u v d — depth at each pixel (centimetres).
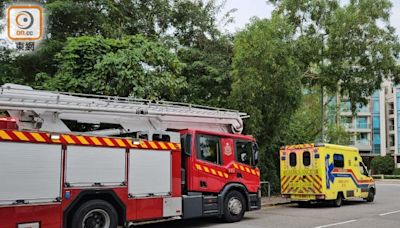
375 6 2152
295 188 1833
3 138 831
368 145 6600
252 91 1833
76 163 936
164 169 1121
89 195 959
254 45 1778
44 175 881
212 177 1255
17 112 983
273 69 1792
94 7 1778
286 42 1884
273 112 1922
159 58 1602
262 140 2012
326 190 1755
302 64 2120
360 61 2205
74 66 1472
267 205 1842
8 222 820
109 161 998
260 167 2172
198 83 2089
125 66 1472
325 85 2281
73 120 1062
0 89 965
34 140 874
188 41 2288
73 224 924
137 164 1057
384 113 6694
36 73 1625
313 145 1792
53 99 1012
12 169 836
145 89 1501
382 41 2173
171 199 1125
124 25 1959
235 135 1354
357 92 2238
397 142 6344
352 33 2161
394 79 2241
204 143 1261
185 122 1285
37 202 864
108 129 1157
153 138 1137
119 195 1007
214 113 1379
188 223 1305
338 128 3450
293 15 2275
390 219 1367
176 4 2231
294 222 1301
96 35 1636
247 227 1203
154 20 2128
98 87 1439
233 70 1922
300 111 2742
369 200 2045
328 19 2212
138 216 1043
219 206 1259
